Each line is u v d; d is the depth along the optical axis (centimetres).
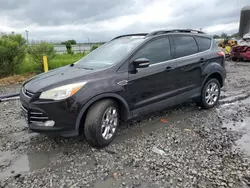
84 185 290
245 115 516
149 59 439
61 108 343
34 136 432
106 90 372
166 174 306
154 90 445
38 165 338
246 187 275
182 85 495
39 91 351
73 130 356
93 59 466
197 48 530
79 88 352
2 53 1016
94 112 362
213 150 363
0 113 561
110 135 389
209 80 548
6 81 952
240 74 1025
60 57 1478
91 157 354
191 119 498
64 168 329
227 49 1672
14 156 365
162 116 517
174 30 500
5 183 299
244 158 337
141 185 286
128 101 406
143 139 408
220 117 508
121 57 415
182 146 379
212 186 279
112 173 312
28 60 1151
